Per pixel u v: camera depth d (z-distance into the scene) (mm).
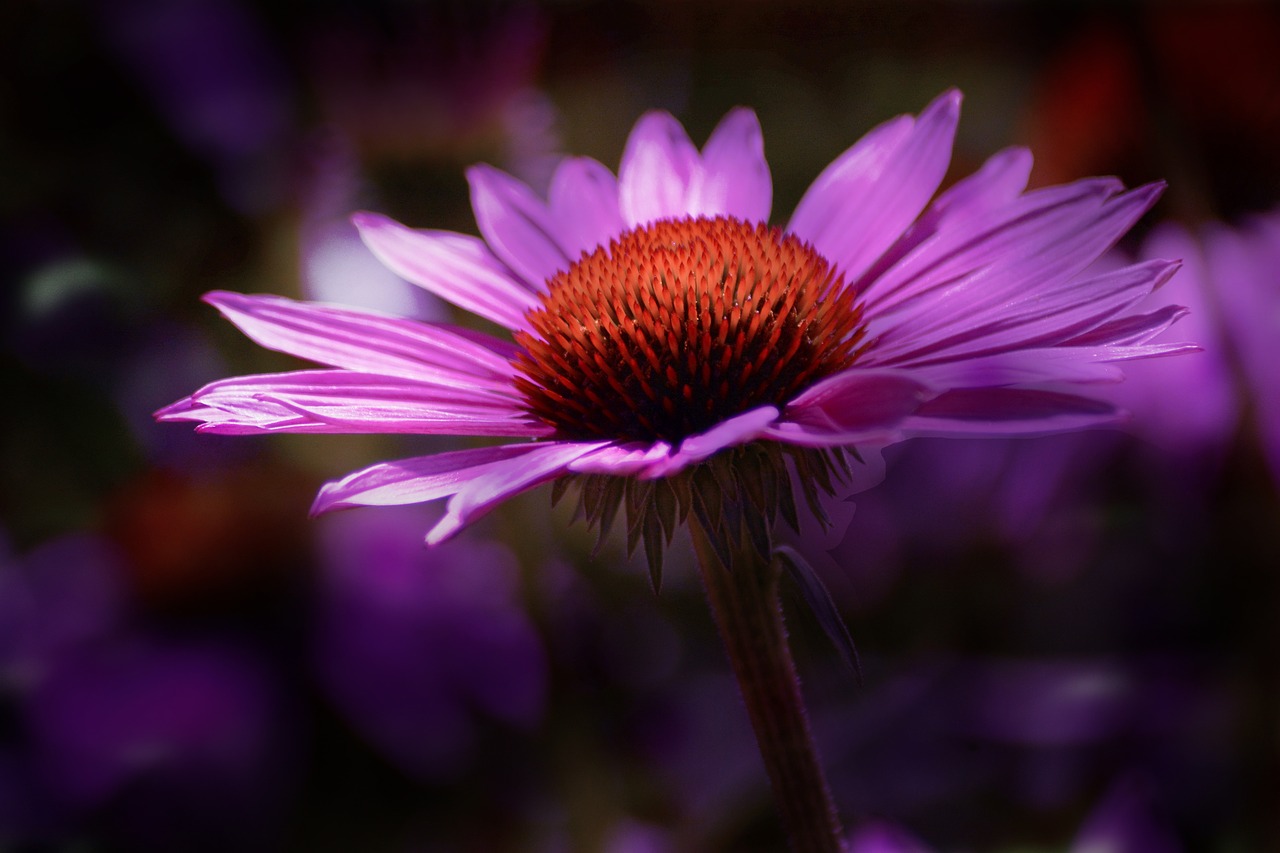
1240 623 373
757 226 339
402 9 406
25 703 361
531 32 412
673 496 311
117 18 411
